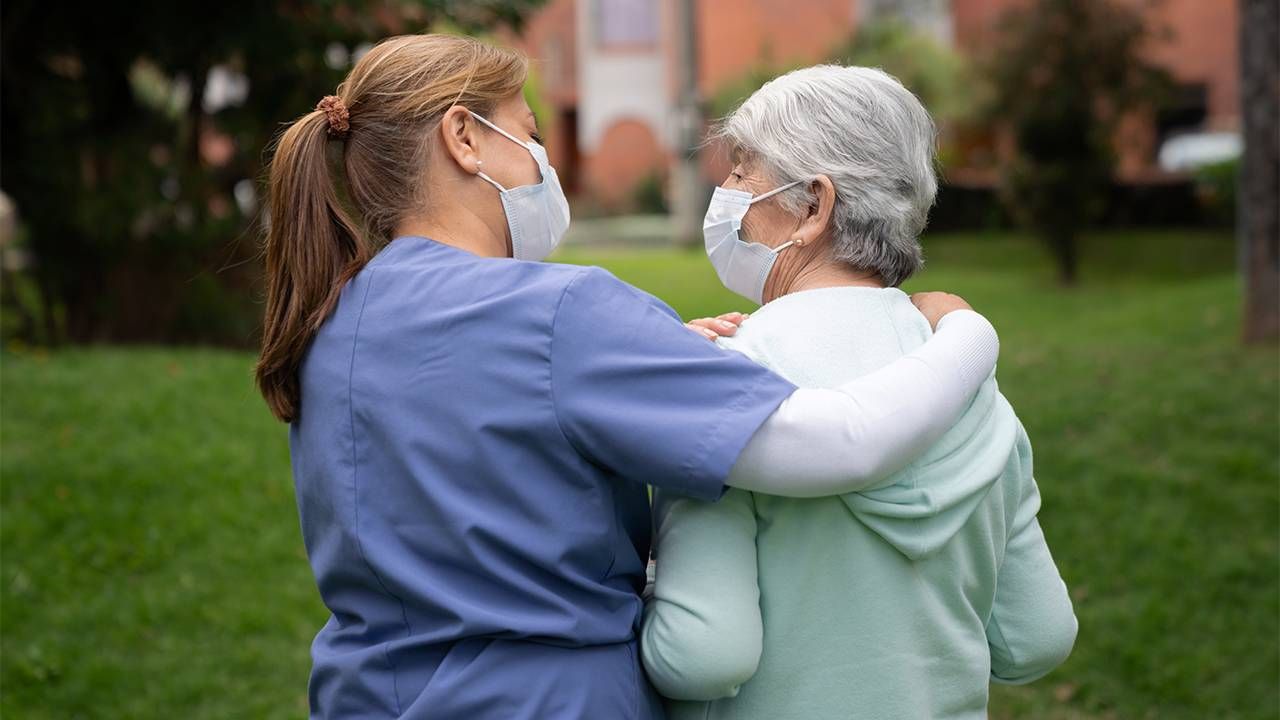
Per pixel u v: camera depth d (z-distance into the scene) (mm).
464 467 1820
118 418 7066
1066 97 16688
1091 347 9914
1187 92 30047
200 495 6184
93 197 9547
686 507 1911
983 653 2018
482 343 1829
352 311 1936
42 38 9445
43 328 10266
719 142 2154
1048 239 17078
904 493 1868
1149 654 5090
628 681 1891
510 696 1812
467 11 9555
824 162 1994
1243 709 4762
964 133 24203
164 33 9234
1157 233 21391
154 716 4652
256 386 2273
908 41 24484
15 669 4789
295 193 1983
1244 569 5570
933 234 22750
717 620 1836
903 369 1845
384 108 2002
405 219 2018
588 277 1856
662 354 1808
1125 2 21953
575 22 38250
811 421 1765
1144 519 6051
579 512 1833
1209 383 7875
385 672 1884
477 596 1834
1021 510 2119
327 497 1917
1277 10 9391
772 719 1924
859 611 1896
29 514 5824
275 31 9117
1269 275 9633
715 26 31234
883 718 1895
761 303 2145
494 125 2021
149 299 10258
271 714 4695
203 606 5336
